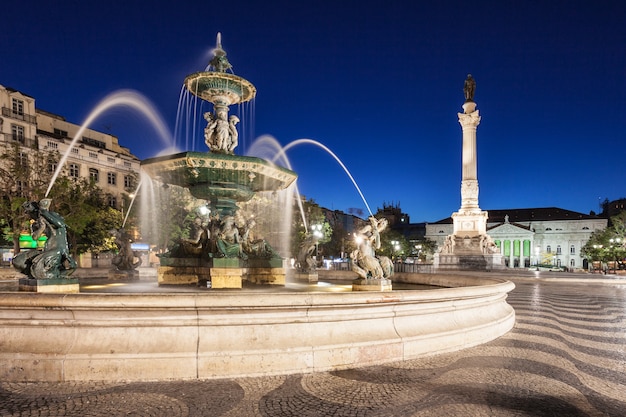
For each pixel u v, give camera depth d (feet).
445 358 18.52
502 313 25.18
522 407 13.12
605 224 327.47
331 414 12.47
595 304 42.50
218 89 30.78
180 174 28.50
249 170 27.63
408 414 12.53
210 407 12.77
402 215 436.76
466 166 146.92
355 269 23.52
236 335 15.87
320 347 16.40
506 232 326.24
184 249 29.89
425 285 37.06
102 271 43.32
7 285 30.17
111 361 14.87
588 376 16.30
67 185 86.69
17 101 125.49
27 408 12.45
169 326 15.53
